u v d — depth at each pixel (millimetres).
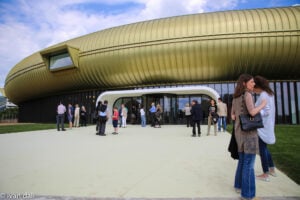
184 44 21297
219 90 23078
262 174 4316
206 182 3994
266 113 4191
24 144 8836
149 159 5930
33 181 4121
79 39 27734
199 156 6258
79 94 30422
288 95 22094
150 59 22672
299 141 9016
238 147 3436
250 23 19953
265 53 20000
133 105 24438
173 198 3211
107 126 20469
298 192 3523
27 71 33375
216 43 20516
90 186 3814
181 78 23172
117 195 3379
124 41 23547
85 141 9656
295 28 19297
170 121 23078
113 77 25266
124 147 7957
